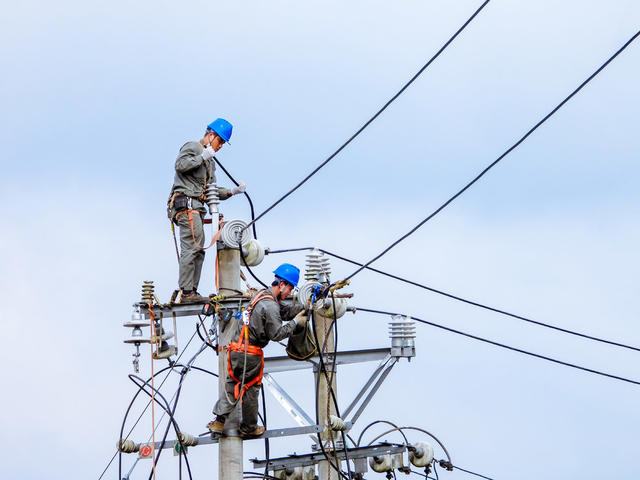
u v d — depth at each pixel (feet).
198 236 159.94
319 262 164.55
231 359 150.61
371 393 178.19
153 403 157.58
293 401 175.94
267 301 149.69
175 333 158.61
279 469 178.19
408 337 178.60
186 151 159.43
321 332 169.78
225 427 154.10
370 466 177.17
